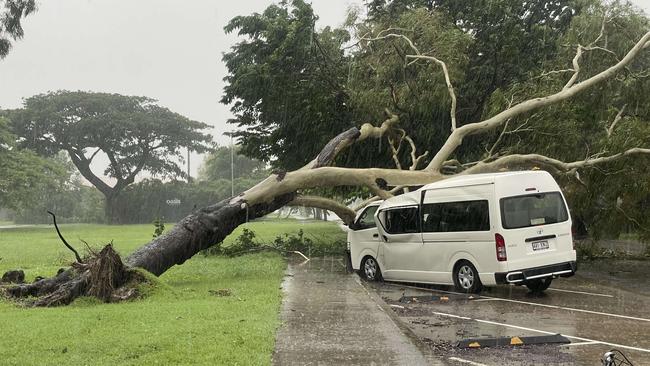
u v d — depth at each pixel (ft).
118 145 247.91
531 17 81.25
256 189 49.19
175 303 32.65
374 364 20.34
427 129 67.92
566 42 67.51
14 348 21.42
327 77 72.13
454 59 65.16
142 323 25.96
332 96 71.67
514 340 25.72
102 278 34.47
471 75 70.38
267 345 22.12
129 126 241.35
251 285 40.81
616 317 32.04
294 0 72.13
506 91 66.33
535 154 56.75
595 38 65.72
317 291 37.60
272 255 64.54
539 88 61.93
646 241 57.98
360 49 69.77
